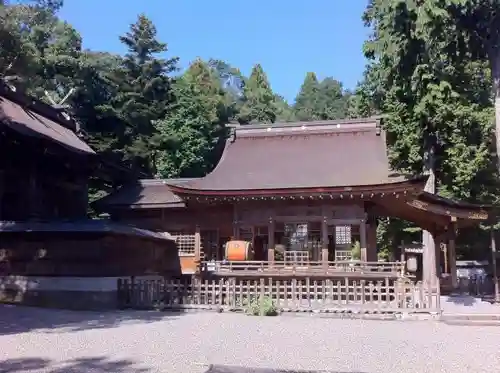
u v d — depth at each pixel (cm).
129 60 4588
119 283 1938
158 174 4597
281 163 2353
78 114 4034
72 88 3784
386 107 2970
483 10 2106
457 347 1145
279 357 1001
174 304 1889
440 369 903
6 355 992
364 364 941
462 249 3528
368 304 1758
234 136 2633
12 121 2247
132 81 4481
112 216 3005
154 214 2966
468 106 2697
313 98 9119
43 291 1952
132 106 4172
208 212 2881
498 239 3341
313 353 1048
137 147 4084
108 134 4078
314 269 1992
